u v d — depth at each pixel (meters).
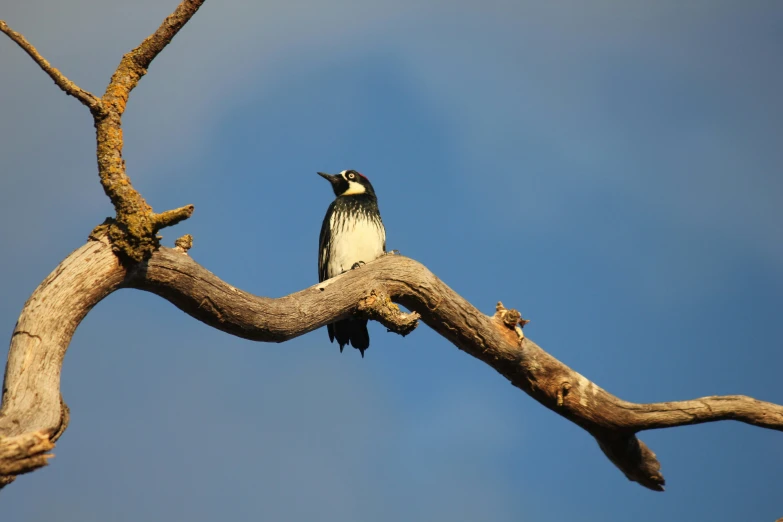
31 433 6.88
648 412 12.74
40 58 8.66
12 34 8.52
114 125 9.08
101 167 8.98
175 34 9.42
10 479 7.00
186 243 9.85
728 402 12.80
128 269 9.09
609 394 12.82
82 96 8.91
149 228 8.97
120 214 8.95
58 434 8.01
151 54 9.38
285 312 10.91
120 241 8.92
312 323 11.40
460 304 12.55
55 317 8.42
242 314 10.35
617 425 12.80
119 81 9.25
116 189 8.91
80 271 8.70
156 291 9.70
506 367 12.89
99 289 8.84
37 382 8.03
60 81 8.80
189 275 9.68
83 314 8.74
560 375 12.84
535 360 12.80
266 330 10.75
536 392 12.99
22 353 8.17
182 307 10.08
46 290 8.51
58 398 8.07
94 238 8.96
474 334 12.59
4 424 7.47
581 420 12.93
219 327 10.42
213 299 10.02
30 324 8.30
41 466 6.90
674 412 12.76
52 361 8.27
